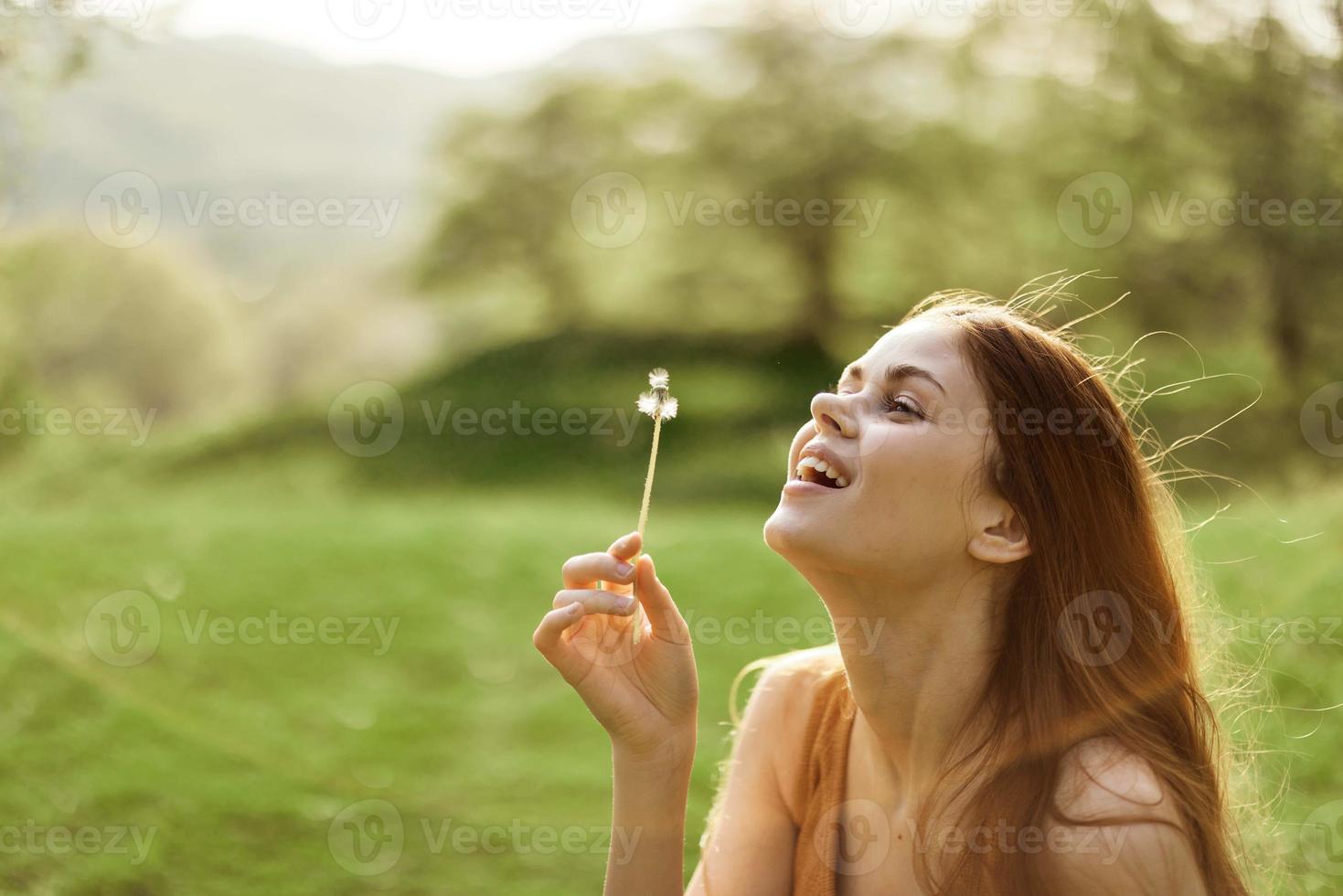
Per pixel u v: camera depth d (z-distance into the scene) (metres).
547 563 8.51
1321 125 7.96
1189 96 10.37
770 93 22.64
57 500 15.38
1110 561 1.40
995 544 1.34
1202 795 1.37
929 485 1.31
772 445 16.20
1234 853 1.56
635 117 25.27
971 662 1.38
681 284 22.70
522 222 26.03
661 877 1.45
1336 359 11.39
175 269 24.92
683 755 1.45
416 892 3.44
